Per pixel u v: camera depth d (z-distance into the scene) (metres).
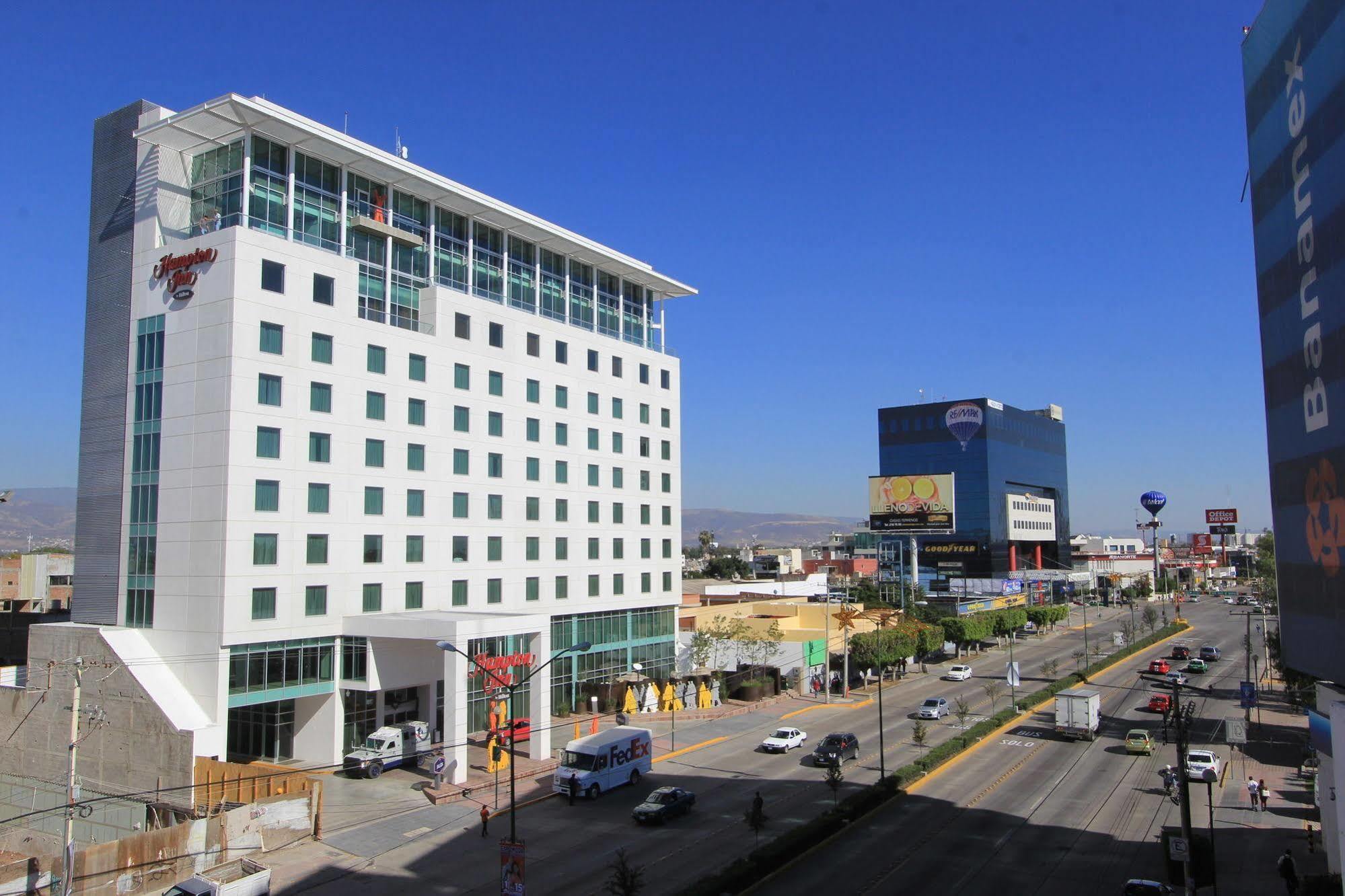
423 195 62.97
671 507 83.50
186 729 46.16
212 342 50.34
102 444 55.34
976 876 35.12
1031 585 167.25
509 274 70.12
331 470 54.19
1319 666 28.48
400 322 61.09
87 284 57.59
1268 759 57.06
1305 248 28.86
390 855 38.44
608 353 77.44
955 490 180.12
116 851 34.72
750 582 140.25
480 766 53.25
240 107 50.19
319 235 56.94
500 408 66.19
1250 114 34.06
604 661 74.44
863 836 40.56
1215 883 32.16
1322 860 37.16
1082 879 34.84
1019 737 64.00
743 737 64.12
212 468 49.50
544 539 69.12
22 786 51.78
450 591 61.28
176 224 55.06
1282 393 31.22
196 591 49.34
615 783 48.84
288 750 54.47
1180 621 146.38
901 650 88.44
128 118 56.66
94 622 54.19
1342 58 25.83
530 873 36.00
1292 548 30.70
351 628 53.75
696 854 38.12
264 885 33.25
